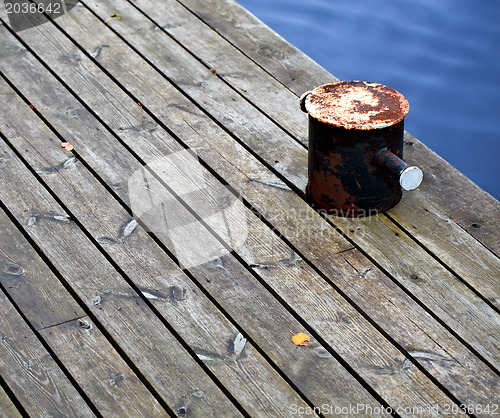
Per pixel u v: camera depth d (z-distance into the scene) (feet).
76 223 11.57
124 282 10.62
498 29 21.35
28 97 14.11
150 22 16.11
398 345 9.70
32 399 9.14
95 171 12.44
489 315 10.03
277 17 22.65
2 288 10.57
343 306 10.23
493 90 19.16
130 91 14.21
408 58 20.45
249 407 9.02
